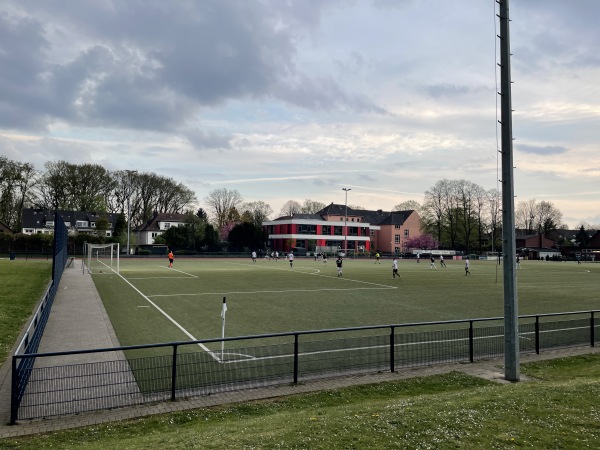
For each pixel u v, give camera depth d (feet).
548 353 45.50
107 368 34.24
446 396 28.63
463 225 387.55
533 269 203.10
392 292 100.78
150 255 276.21
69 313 65.51
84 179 325.01
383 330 56.39
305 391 32.30
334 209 430.61
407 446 20.74
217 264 213.46
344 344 38.65
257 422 24.66
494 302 84.38
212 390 31.99
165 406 28.94
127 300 81.15
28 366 28.71
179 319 62.69
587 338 49.90
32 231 306.76
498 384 34.47
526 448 20.75
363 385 33.88
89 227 324.60
